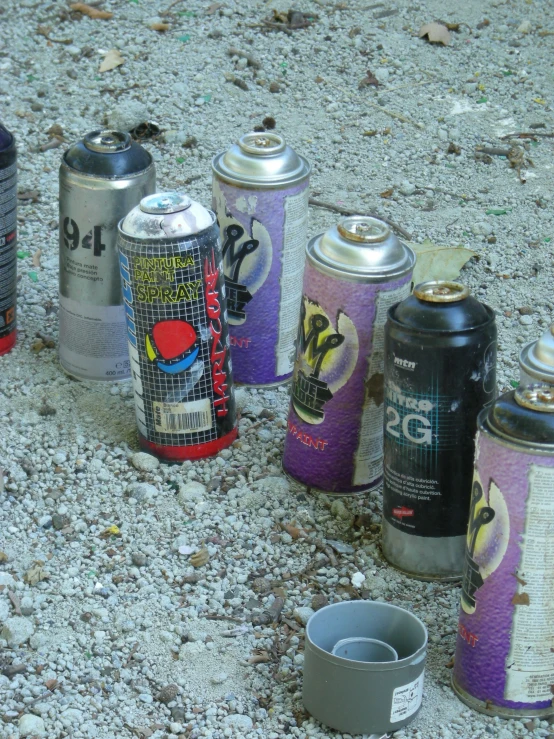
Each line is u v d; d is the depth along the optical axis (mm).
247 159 1333
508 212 1621
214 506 1280
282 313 1380
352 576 1226
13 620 1180
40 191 1637
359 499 1290
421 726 1125
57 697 1143
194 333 1271
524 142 1735
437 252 1519
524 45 1955
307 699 1122
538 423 1081
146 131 1730
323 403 1259
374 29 1979
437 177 1676
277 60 1876
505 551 1097
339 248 1222
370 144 1729
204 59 1858
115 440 1342
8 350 1433
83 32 1920
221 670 1161
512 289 1521
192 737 1120
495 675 1121
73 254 1350
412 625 1136
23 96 1781
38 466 1310
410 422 1186
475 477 1109
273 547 1249
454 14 2045
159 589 1216
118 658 1168
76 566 1229
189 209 1257
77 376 1398
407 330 1169
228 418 1322
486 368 1180
